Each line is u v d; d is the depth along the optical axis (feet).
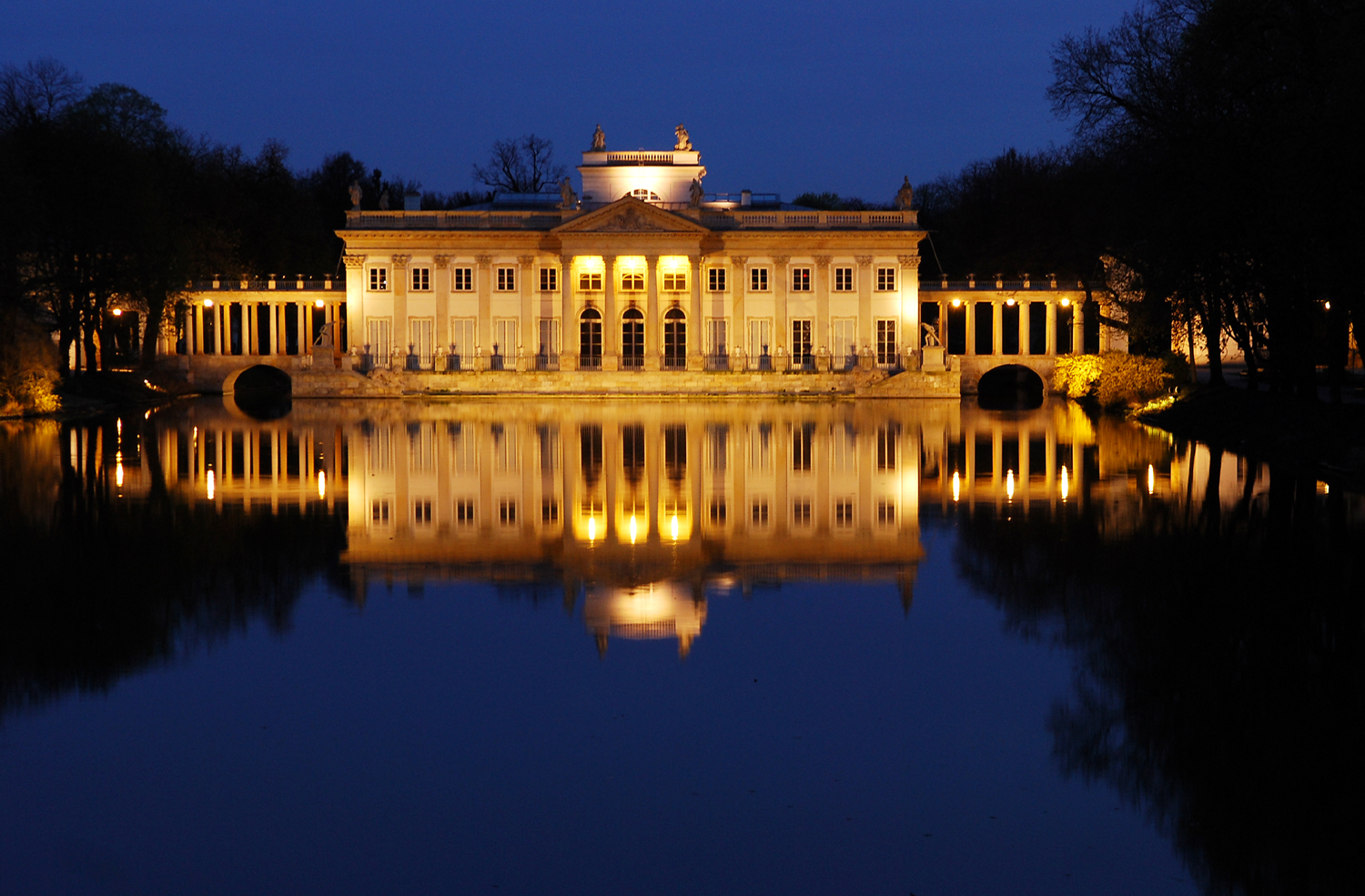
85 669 83.92
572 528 133.90
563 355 413.80
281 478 174.60
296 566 114.93
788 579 109.50
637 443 224.94
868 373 396.98
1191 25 209.97
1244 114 181.06
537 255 423.64
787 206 457.68
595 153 455.22
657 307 417.49
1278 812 62.18
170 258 357.82
